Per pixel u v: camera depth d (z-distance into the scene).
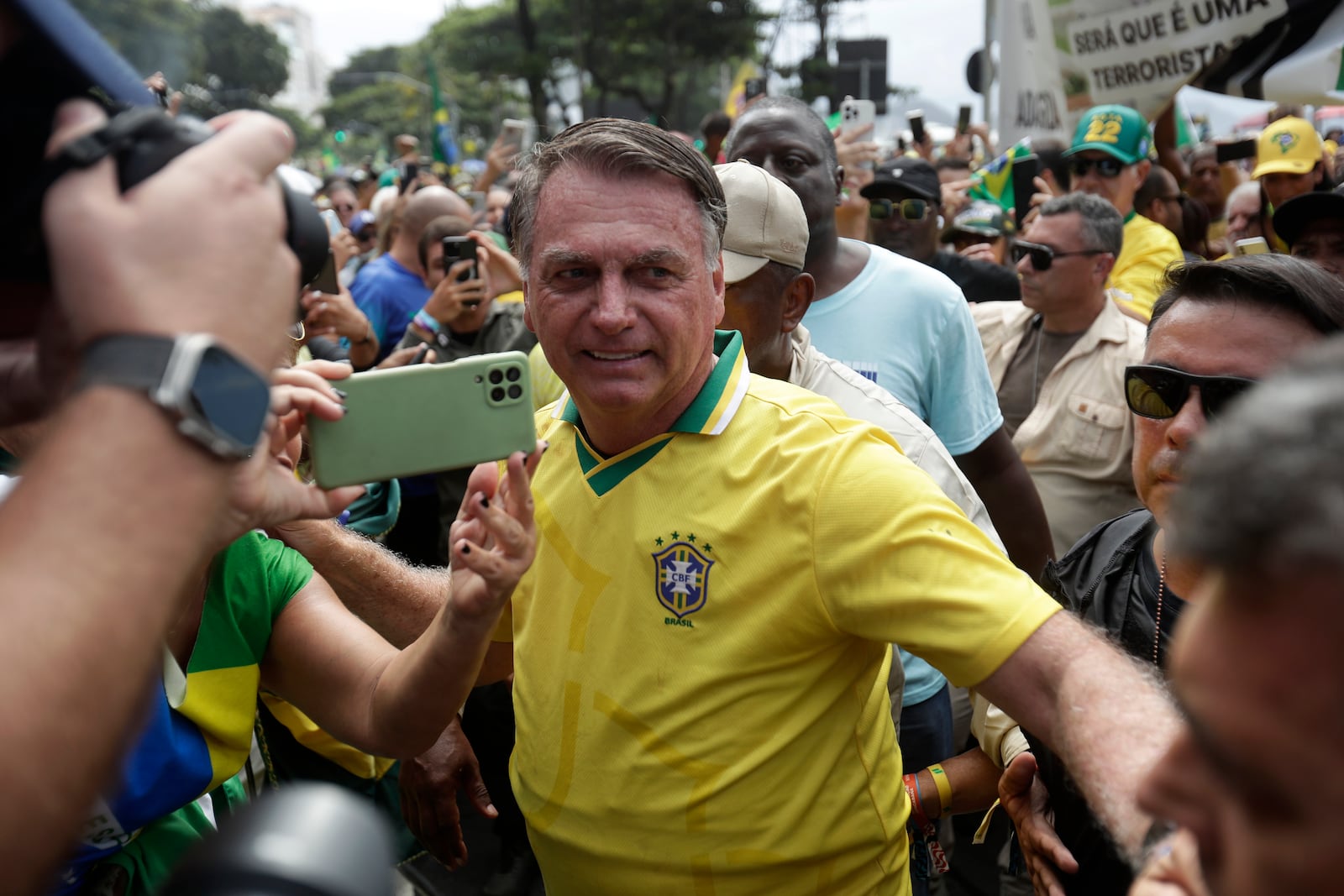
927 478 1.50
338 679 1.57
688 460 1.56
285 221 0.74
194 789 1.49
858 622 1.46
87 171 0.68
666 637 1.55
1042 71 5.29
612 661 1.59
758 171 2.21
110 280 0.65
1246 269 1.55
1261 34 4.49
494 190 7.78
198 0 44.09
